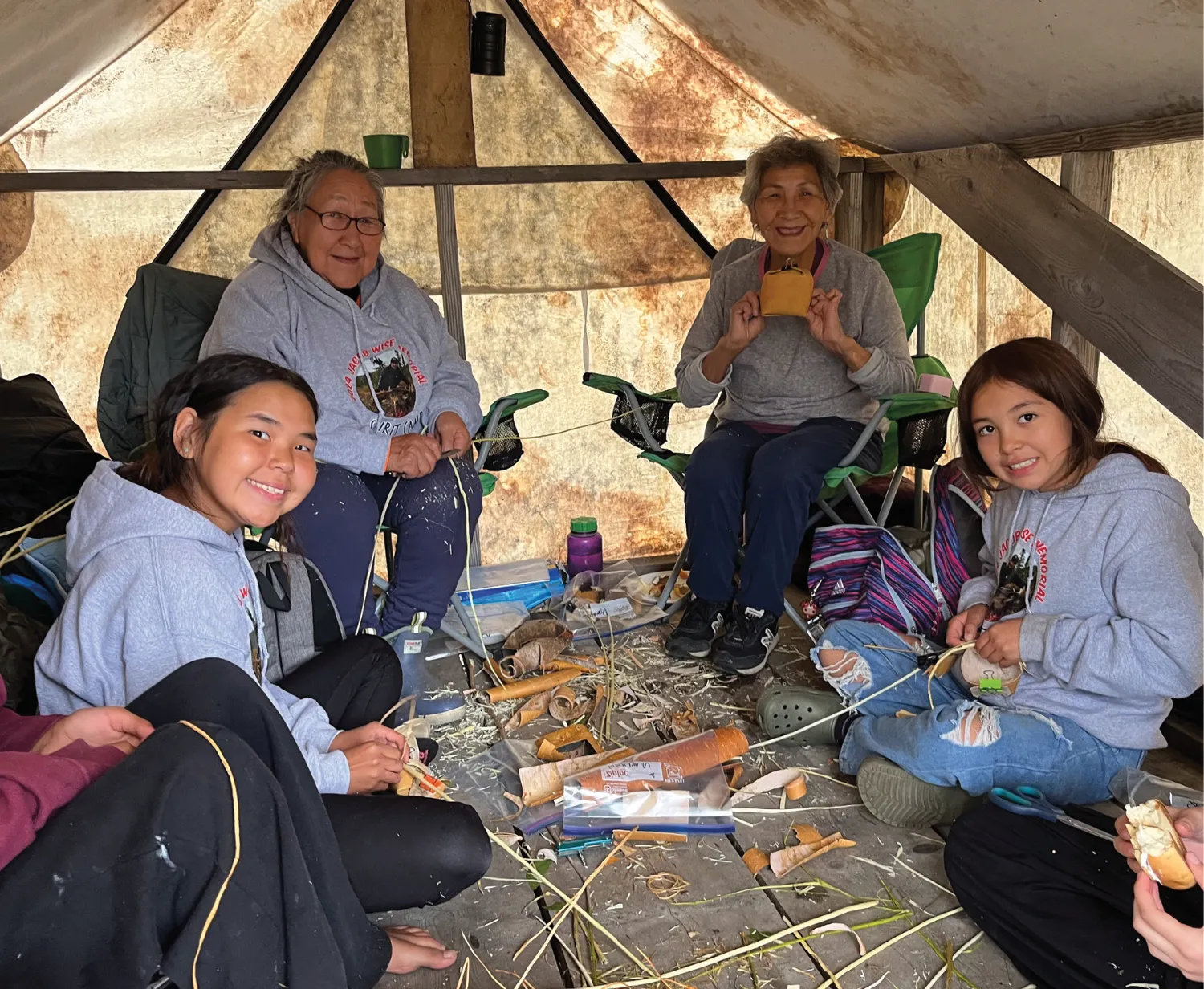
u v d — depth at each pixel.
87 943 1.00
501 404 2.64
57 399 2.41
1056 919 1.42
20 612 1.64
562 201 3.46
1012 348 1.79
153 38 3.06
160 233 3.20
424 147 3.03
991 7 2.09
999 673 1.86
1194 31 1.79
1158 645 1.65
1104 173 2.38
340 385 2.44
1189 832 1.33
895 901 1.66
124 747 1.21
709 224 3.62
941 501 2.14
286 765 1.21
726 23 2.99
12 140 3.08
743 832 1.88
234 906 1.05
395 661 2.06
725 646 2.52
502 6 3.24
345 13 3.16
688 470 2.59
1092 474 1.78
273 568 1.91
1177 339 2.11
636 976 1.51
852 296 2.69
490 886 1.74
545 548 3.92
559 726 2.30
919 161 2.97
